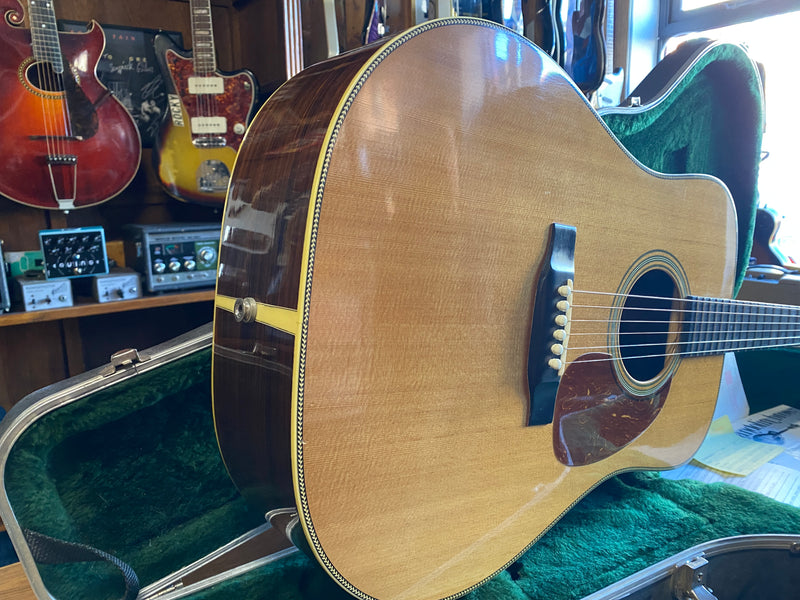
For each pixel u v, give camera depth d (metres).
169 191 1.78
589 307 0.86
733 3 1.98
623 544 0.92
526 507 0.81
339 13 1.65
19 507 0.69
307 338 0.58
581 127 0.80
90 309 1.52
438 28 0.64
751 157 1.30
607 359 0.91
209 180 1.81
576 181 0.81
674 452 1.10
